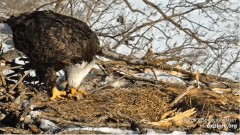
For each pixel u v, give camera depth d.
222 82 12.84
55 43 11.17
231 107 11.33
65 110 10.70
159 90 12.01
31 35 11.37
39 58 11.36
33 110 10.52
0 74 11.53
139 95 11.61
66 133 9.62
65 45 11.19
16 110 10.47
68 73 11.52
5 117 10.67
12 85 11.54
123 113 10.86
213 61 23.61
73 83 11.51
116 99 11.38
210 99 11.58
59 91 11.45
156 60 13.23
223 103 11.52
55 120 10.09
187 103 11.35
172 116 10.83
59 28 11.32
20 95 10.79
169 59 13.51
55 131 9.75
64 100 11.19
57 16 11.80
